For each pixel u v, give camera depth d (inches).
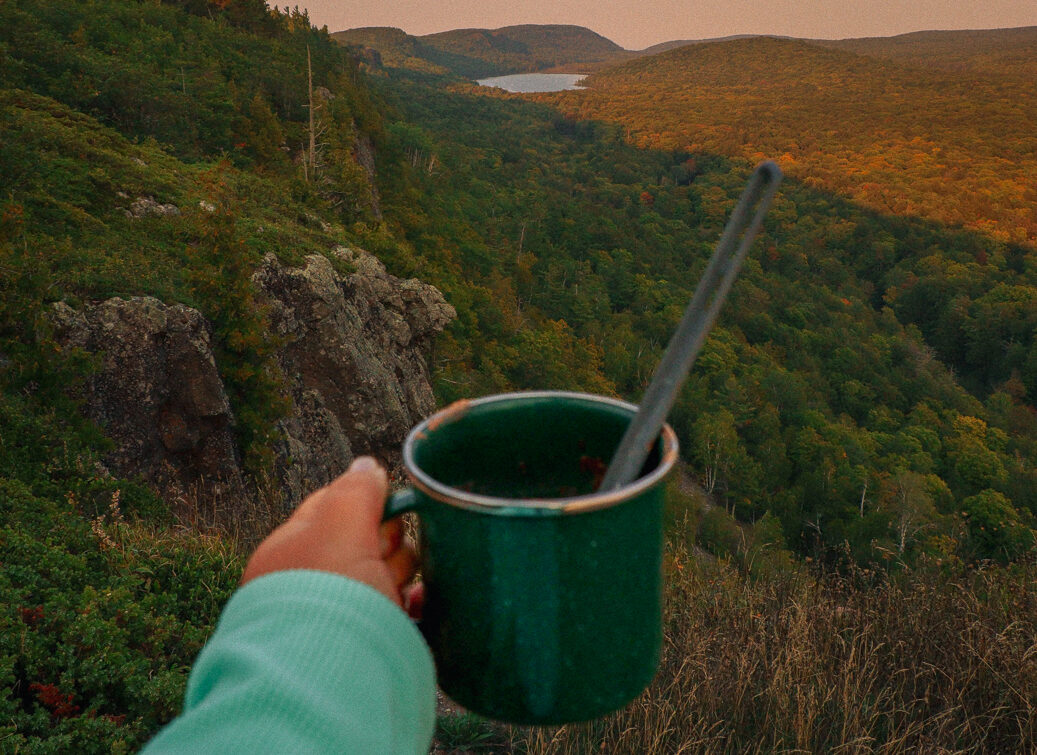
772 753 107.5
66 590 181.2
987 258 6190.9
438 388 1421.0
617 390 3159.5
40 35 1454.2
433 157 4478.3
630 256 4881.9
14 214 516.4
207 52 2378.2
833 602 146.9
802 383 3850.9
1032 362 4913.9
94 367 468.4
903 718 114.9
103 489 347.3
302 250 860.0
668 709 116.2
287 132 2188.7
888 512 2524.6
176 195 806.5
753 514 2721.5
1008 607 142.9
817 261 6013.8
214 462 542.6
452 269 2778.1
